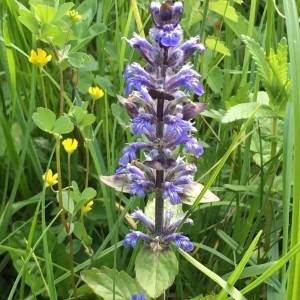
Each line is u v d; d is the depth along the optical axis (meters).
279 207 0.32
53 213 0.32
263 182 0.29
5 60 0.33
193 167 0.24
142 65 0.36
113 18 0.40
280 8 0.39
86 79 0.35
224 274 0.30
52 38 0.30
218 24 0.36
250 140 0.30
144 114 0.23
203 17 0.31
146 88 0.23
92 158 0.33
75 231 0.28
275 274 0.28
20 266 0.29
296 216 0.21
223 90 0.35
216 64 0.33
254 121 0.32
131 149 0.23
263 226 0.32
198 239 0.32
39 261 0.29
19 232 0.30
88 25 0.33
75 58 0.30
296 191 0.21
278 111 0.28
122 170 0.24
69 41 0.34
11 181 0.34
